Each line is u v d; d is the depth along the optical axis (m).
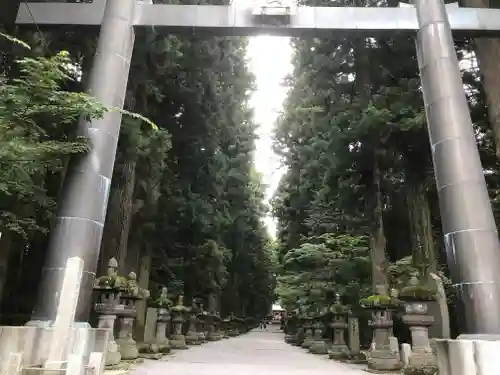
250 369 12.76
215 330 34.41
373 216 17.94
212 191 25.23
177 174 22.33
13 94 7.50
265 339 37.50
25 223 9.95
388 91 15.99
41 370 5.96
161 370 11.45
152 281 23.81
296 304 28.98
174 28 12.40
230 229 34.97
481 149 16.33
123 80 11.46
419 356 10.70
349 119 16.89
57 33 13.48
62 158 10.98
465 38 13.12
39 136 9.20
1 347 6.18
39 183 10.60
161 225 21.72
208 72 20.72
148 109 19.77
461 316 9.52
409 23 12.38
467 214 9.91
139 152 15.68
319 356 19.00
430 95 11.49
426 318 11.05
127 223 16.86
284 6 12.45
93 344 7.78
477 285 9.30
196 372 11.35
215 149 24.27
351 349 16.91
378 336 13.30
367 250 20.41
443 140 10.81
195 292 28.12
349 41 18.41
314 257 21.77
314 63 20.44
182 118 21.69
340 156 17.27
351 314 17.56
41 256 14.86
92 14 12.33
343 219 21.73
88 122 10.42
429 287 11.91
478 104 16.62
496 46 14.60
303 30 12.57
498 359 6.72
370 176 18.19
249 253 42.03
